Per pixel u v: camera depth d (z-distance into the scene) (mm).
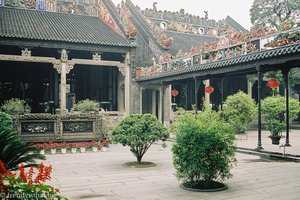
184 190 9570
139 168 13359
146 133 13758
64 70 29453
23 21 31281
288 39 15602
